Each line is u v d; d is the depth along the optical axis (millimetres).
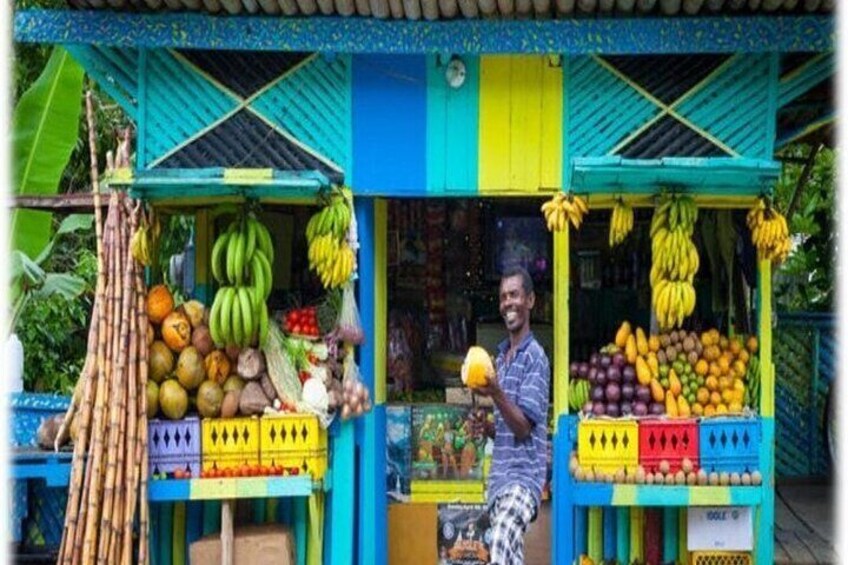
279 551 5594
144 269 5812
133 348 5578
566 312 5762
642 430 5641
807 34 5543
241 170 5305
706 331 6273
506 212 7176
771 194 5637
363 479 6004
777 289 9734
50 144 7723
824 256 9141
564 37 5633
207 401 5605
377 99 5902
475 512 6402
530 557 6566
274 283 6695
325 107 5906
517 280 4969
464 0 5488
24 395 6684
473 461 6438
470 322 7203
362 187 5895
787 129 6949
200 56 5949
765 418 5707
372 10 5605
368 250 6023
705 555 5785
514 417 4742
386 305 6574
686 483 5559
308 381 5684
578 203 5582
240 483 5520
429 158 5895
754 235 5641
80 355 9875
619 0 5469
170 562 5965
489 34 5656
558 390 5754
